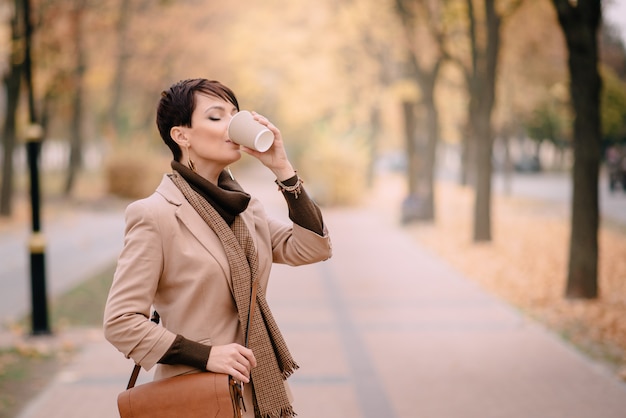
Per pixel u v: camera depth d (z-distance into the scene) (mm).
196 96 2264
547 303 9328
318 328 8133
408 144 22672
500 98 27516
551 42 22016
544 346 7152
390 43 21828
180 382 2109
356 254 14938
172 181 2270
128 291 2092
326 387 5871
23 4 7777
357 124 33781
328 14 22656
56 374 6293
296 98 28000
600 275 11375
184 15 27016
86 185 36656
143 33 26500
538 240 16500
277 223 2539
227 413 2082
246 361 2121
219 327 2195
